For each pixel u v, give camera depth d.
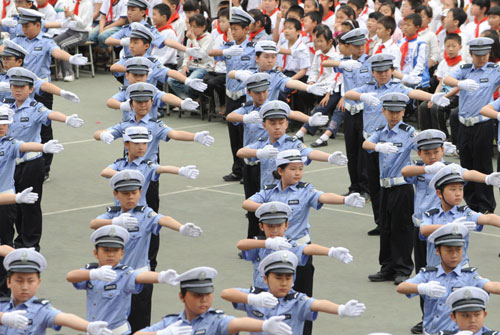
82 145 26.38
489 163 20.50
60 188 22.83
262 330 10.57
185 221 20.47
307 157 16.12
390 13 26.23
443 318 12.65
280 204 13.35
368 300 16.20
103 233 12.82
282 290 11.73
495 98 22.41
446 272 12.77
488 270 17.36
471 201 20.70
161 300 16.30
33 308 11.64
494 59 21.02
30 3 23.16
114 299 12.73
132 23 22.39
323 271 17.64
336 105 25.41
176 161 24.95
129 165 16.12
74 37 32.34
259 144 16.75
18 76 18.17
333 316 15.60
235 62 22.27
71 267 17.69
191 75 27.89
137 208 14.41
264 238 13.20
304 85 19.42
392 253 16.95
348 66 20.27
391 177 16.86
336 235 19.53
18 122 18.17
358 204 14.07
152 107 18.88
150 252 17.12
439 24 29.36
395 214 16.84
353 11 26.08
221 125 28.31
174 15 29.16
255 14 23.17
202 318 10.99
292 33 25.73
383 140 17.09
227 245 19.02
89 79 33.66
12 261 11.71
